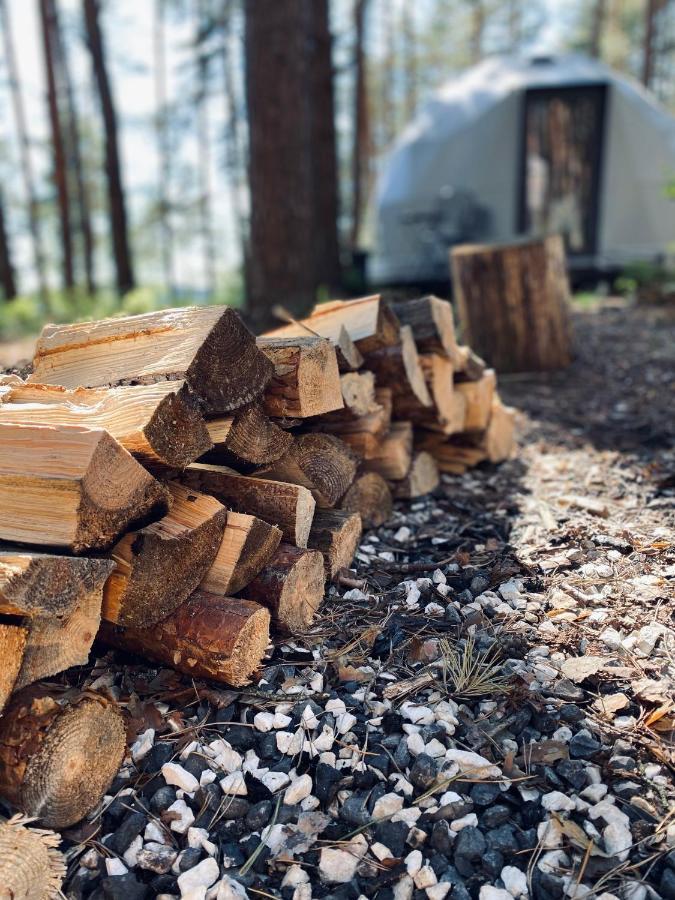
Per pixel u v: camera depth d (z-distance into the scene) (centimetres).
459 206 1221
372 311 296
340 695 211
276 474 271
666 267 1116
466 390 368
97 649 229
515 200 1205
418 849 168
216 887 159
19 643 159
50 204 2488
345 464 280
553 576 267
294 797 180
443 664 220
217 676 205
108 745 180
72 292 1433
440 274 1191
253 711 206
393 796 178
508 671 215
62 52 1889
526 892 157
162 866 166
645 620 234
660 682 204
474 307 616
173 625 208
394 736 196
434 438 381
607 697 202
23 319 1245
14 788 165
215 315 208
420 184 1255
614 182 1184
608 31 2598
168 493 197
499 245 636
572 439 446
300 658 227
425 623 241
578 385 580
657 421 469
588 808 172
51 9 1488
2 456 183
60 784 168
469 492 357
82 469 170
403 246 1288
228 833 174
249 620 204
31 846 158
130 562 190
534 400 547
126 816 177
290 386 244
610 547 285
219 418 224
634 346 695
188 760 189
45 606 162
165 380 200
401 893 158
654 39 2180
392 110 2986
